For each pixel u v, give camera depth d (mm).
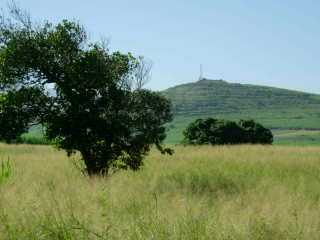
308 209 10664
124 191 13078
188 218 8234
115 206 10172
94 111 18078
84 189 12602
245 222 8555
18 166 21719
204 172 20188
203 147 34750
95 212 8695
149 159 26328
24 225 7918
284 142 141125
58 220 8055
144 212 9336
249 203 11727
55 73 17906
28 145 41094
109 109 18391
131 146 18469
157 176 18562
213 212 9672
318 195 14273
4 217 8023
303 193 13969
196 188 15828
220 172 20109
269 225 8477
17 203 9570
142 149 19078
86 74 17672
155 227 7664
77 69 17688
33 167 21672
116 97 18125
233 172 20406
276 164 23625
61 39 17719
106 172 18781
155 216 8312
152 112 18562
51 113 17875
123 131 18062
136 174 19625
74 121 17969
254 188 15320
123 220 8539
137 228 7609
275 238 8234
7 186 12477
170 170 21234
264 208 10227
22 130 17938
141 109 18469
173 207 10180
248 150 31891
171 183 16781
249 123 49219
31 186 13281
